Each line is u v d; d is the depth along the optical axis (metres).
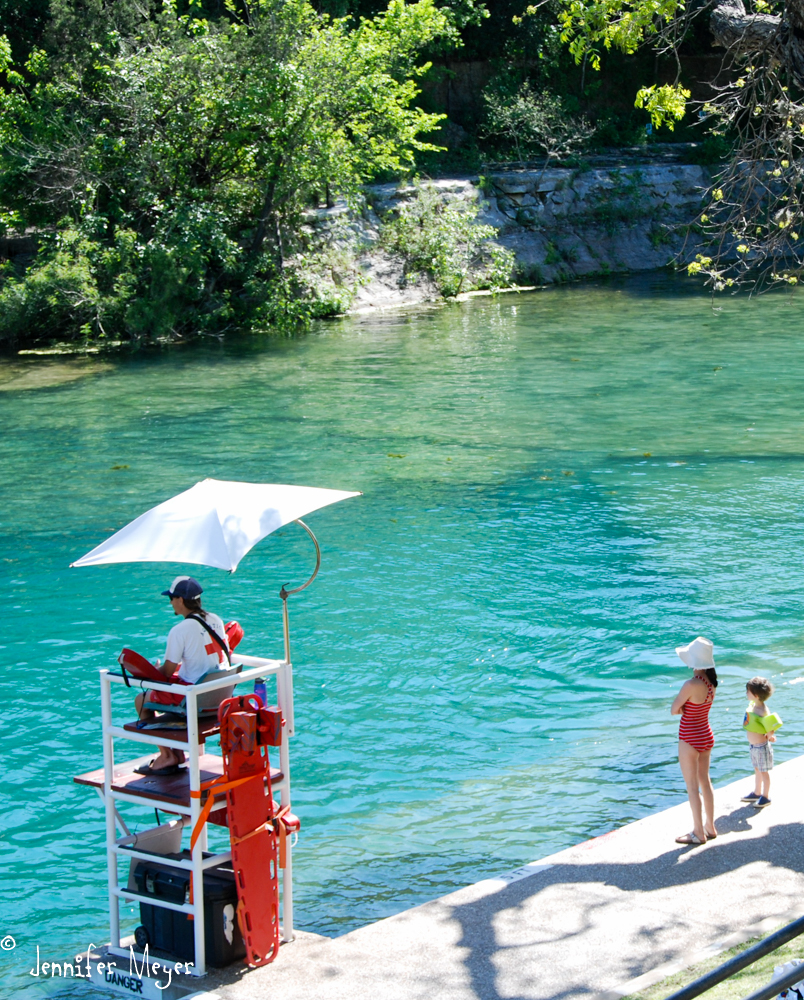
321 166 39.56
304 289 42.12
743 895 7.06
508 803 9.27
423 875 8.08
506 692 11.74
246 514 6.76
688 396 27.22
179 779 6.64
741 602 14.05
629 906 6.98
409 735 10.79
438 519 17.97
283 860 6.81
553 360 32.69
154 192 38.97
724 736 10.45
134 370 33.03
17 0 43.31
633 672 12.13
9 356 36.00
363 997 6.05
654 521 17.56
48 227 39.25
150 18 42.94
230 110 38.12
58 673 12.45
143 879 6.61
